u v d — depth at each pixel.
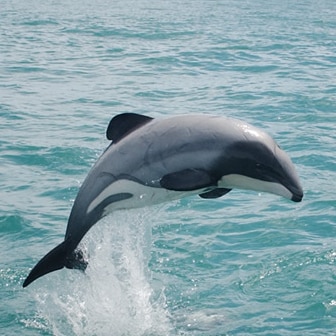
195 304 15.36
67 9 87.81
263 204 20.42
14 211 19.86
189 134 11.21
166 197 11.44
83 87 36.91
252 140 11.15
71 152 24.89
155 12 85.19
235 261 17.08
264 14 84.69
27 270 16.77
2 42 54.25
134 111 31.59
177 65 44.62
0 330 14.53
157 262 17.06
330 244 17.83
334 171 23.30
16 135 27.02
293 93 35.31
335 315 14.78
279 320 14.68
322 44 55.28
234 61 46.34
